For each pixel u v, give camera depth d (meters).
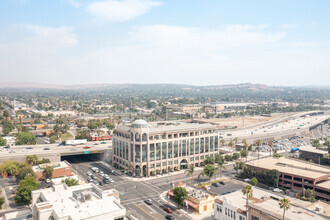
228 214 125.12
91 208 98.25
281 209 109.81
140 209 145.50
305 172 182.12
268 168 191.75
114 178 197.00
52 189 117.56
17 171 190.25
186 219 135.88
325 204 130.50
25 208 144.88
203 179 196.50
